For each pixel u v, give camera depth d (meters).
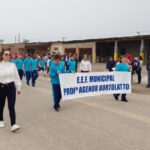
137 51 25.92
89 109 5.80
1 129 4.29
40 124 4.59
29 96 7.53
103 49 28.66
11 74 4.10
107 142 3.70
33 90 8.83
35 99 7.03
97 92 6.68
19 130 4.24
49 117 5.08
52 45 32.25
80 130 4.24
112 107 6.04
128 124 4.60
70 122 4.72
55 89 5.71
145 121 4.82
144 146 3.55
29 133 4.09
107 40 25.97
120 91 6.90
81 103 6.48
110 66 10.48
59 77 5.75
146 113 5.47
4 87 4.08
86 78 6.42
